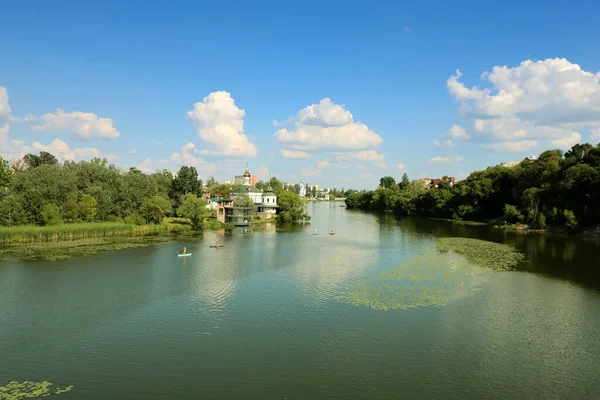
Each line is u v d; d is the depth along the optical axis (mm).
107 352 35969
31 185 119812
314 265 73062
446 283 59438
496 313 46156
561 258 79250
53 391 29375
